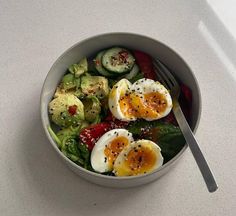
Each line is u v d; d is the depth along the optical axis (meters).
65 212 0.27
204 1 0.34
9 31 0.33
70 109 0.28
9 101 0.30
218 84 0.31
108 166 0.26
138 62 0.30
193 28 0.33
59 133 0.28
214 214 0.27
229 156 0.28
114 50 0.30
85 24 0.33
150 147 0.26
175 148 0.27
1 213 0.27
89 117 0.28
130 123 0.28
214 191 0.26
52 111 0.28
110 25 0.33
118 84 0.28
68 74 0.29
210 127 0.29
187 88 0.28
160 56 0.29
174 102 0.28
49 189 0.27
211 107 0.30
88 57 0.30
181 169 0.28
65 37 0.33
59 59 0.28
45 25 0.33
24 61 0.32
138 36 0.29
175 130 0.27
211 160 0.28
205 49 0.32
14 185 0.27
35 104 0.30
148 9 0.34
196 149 0.26
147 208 0.27
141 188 0.27
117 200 0.27
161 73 0.30
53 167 0.28
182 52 0.32
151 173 0.24
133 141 0.27
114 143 0.27
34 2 0.34
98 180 0.25
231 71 0.31
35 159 0.28
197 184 0.27
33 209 0.27
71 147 0.27
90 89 0.29
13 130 0.29
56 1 0.34
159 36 0.33
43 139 0.29
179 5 0.34
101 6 0.34
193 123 0.27
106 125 0.27
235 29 0.33
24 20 0.33
